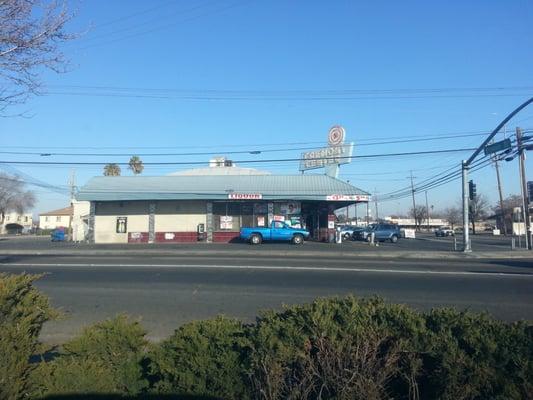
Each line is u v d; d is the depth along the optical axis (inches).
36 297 184.4
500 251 1320.1
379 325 171.8
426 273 716.0
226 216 1676.9
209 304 474.6
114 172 2650.1
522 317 420.2
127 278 642.8
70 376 170.1
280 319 184.2
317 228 1779.0
